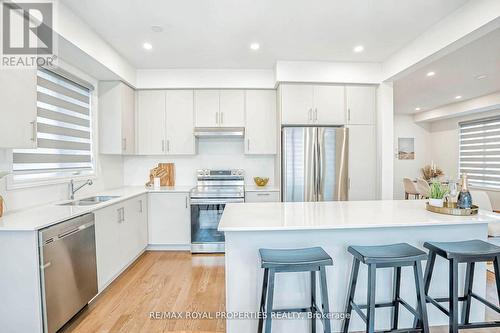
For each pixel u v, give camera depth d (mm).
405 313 1974
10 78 1780
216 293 2535
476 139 6543
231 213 2105
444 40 2529
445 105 6605
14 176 2252
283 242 1868
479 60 3578
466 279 1954
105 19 2494
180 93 3922
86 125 3271
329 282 1916
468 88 4977
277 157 3881
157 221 3672
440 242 1880
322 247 1905
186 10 2357
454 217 1912
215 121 3938
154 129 3918
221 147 4305
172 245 3734
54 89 2713
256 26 2652
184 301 2389
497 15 2018
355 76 3623
